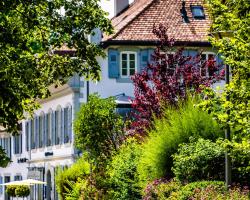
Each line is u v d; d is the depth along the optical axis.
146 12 60.41
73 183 43.28
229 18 18.31
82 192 36.34
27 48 21.33
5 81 20.08
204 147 26.94
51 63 22.89
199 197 24.03
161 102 36.50
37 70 21.50
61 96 64.25
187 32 58.31
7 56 20.77
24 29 22.00
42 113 70.81
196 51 57.25
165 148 29.23
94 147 39.38
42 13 22.62
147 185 28.19
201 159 26.67
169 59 39.38
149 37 58.00
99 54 23.09
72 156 60.41
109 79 58.12
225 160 24.56
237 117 18.11
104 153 39.00
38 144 72.44
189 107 29.83
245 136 18.41
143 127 35.72
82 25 22.94
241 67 18.05
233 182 25.64
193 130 29.05
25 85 21.03
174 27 59.00
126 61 58.12
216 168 26.66
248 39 18.16
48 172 68.94
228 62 18.31
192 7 60.91
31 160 74.88
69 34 22.83
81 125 39.88
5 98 20.08
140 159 31.39
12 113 20.81
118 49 57.88
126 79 58.06
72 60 22.98
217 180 26.55
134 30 58.59
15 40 21.16
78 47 22.88
